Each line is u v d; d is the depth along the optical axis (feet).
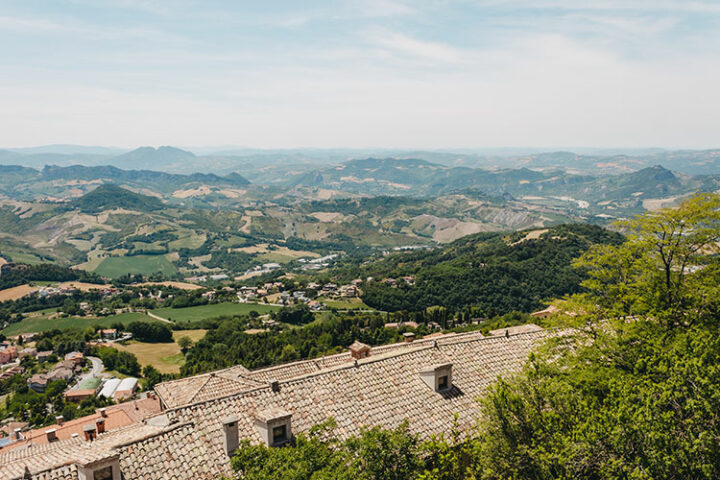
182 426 83.87
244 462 61.82
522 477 66.49
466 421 95.20
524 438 69.00
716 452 55.16
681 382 60.75
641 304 97.55
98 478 72.23
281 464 59.11
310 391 95.86
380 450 62.39
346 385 98.58
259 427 84.94
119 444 77.97
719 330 81.25
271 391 94.79
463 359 112.98
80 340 566.77
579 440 62.03
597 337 95.40
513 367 113.60
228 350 432.66
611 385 72.02
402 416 93.66
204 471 78.23
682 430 59.26
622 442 58.39
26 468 74.74
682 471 55.67
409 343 151.12
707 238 98.27
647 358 76.13
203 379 133.90
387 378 102.22
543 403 73.77
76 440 127.65
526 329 159.74
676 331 88.43
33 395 390.63
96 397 359.25
